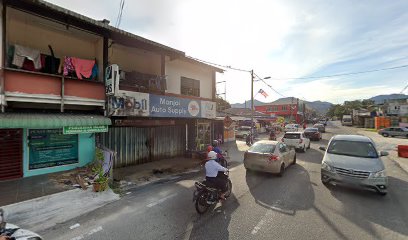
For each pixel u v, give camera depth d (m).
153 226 4.75
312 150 16.67
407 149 13.28
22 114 6.64
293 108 62.25
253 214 5.35
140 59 11.48
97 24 7.65
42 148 8.26
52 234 4.43
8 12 7.07
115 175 9.11
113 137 10.34
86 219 5.10
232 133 24.20
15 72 6.39
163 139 12.67
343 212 5.45
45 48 8.27
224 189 6.03
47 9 6.80
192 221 4.99
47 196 6.21
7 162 7.52
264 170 8.95
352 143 8.11
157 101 10.38
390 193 6.86
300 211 5.52
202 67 14.12
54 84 7.20
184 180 8.59
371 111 52.12
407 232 4.48
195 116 12.62
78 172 8.48
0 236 3.30
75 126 7.26
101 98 8.39
